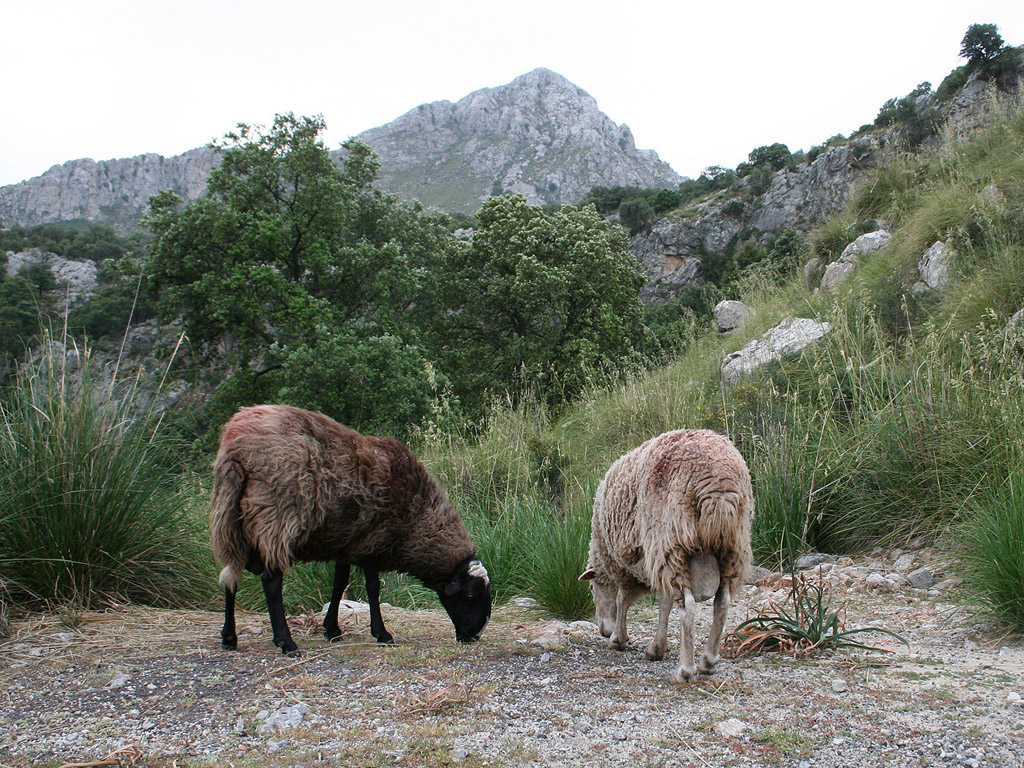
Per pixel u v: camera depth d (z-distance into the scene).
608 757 2.68
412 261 22.17
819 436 7.63
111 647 4.12
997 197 10.43
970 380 6.75
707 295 23.50
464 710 3.17
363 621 5.28
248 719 3.03
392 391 15.97
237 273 17.58
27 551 4.70
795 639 4.18
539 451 10.11
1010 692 3.25
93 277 26.94
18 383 5.09
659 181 184.00
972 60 28.27
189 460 6.13
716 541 3.34
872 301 10.49
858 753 2.68
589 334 19.92
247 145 19.42
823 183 36.81
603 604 4.56
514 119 196.50
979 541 4.86
